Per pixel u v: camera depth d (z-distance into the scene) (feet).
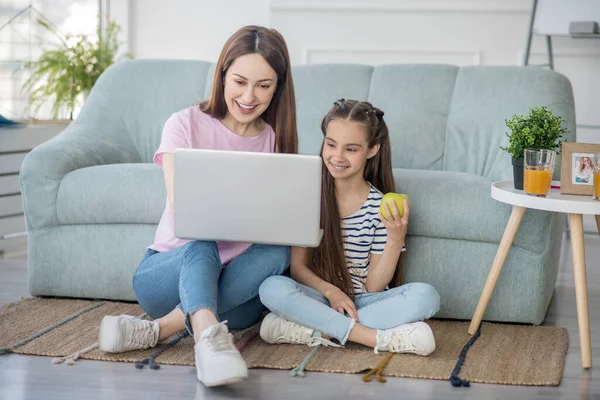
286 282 7.84
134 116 11.42
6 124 12.92
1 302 9.61
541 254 8.86
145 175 9.46
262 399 6.56
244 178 7.14
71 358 7.39
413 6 16.81
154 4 17.71
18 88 16.19
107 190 9.40
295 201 7.14
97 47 16.31
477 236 8.87
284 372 7.24
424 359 7.62
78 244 9.57
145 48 17.84
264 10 17.44
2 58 16.14
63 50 15.65
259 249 7.79
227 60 7.72
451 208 8.88
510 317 8.98
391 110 11.18
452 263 9.00
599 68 16.44
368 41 17.06
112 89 11.56
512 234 8.39
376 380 7.06
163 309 7.93
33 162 9.57
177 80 11.62
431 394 6.77
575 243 7.82
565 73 16.65
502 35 16.76
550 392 6.89
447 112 11.09
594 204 7.62
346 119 8.11
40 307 9.25
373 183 8.62
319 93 11.42
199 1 17.61
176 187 7.21
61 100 15.47
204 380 6.55
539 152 7.95
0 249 12.80
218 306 7.80
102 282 9.57
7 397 6.52
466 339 8.32
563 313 9.70
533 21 15.74
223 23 17.60
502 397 6.74
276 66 7.69
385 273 8.27
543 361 7.66
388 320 7.81
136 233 9.48
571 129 10.25
